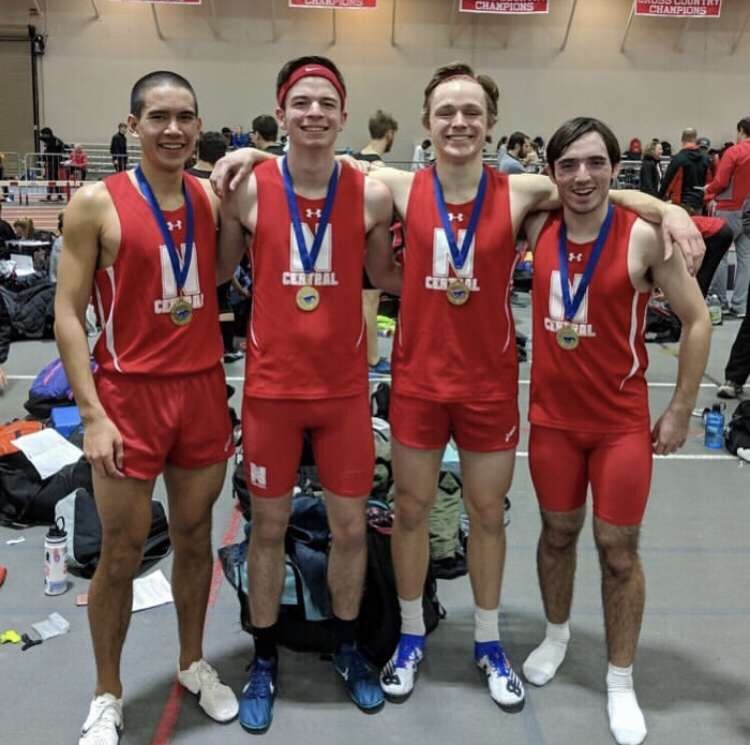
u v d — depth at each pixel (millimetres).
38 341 7648
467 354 2449
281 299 2342
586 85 19562
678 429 2455
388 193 2438
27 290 7801
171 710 2650
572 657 2959
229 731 2561
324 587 2879
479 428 2510
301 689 2783
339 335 2377
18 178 17938
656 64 19484
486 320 2432
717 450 5137
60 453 4141
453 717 2643
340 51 19266
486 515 2633
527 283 9750
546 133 19797
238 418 5156
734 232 8719
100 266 2219
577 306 2375
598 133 2254
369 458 2500
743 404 5203
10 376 6410
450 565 3518
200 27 19031
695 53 19422
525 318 8836
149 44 19078
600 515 2500
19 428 4535
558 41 19328
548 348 2465
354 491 2492
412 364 2498
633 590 2549
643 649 3023
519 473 4691
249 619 2984
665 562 3676
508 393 2508
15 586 3387
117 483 2307
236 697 2695
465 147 2328
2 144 19359
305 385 2371
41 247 9859
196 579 2598
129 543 2383
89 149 19438
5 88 19141
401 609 2785
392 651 2869
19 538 3824
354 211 2367
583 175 2234
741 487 4555
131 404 2275
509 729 2588
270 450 2428
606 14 19219
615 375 2412
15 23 18875
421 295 2439
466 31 19250
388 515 3221
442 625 3164
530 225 2502
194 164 5918
